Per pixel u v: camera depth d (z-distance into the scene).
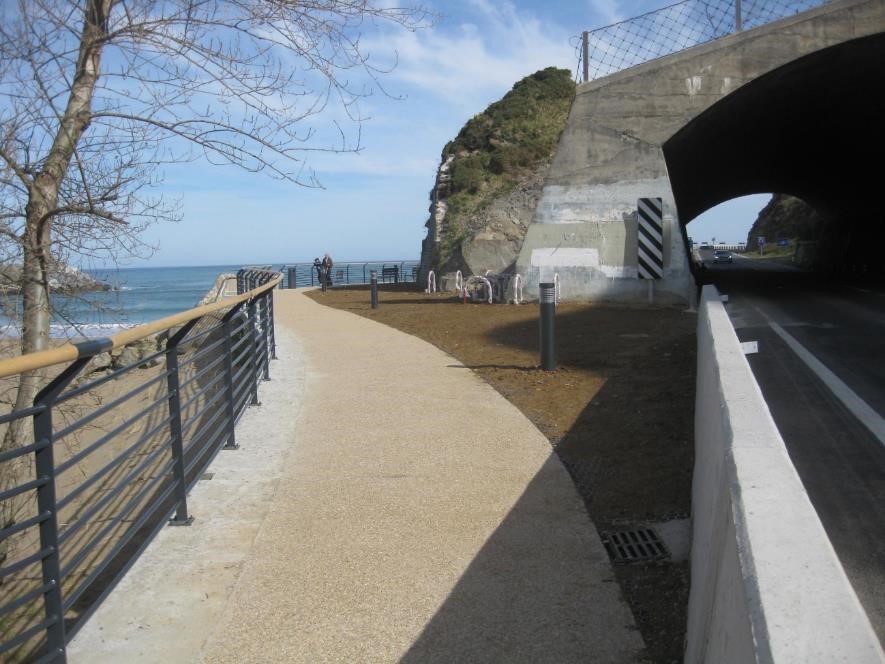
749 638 1.72
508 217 29.23
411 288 34.22
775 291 24.84
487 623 3.95
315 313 21.06
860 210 44.22
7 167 6.39
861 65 20.83
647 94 19.64
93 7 6.32
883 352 10.81
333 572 4.55
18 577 6.15
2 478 6.53
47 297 6.68
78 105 6.52
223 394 7.44
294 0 6.77
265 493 5.91
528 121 38.34
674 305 19.23
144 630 3.91
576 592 4.25
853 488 5.08
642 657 3.61
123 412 10.81
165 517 5.28
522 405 8.54
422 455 6.79
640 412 7.96
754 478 2.40
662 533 4.99
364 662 3.63
